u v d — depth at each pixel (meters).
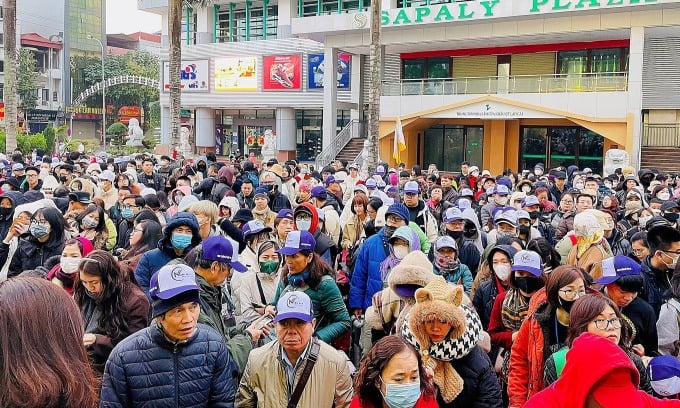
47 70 75.38
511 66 33.81
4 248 7.42
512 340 5.14
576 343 2.87
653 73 31.20
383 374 3.58
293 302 4.19
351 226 9.56
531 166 33.03
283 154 44.34
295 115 44.66
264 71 44.34
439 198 12.42
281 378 4.25
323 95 38.62
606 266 5.15
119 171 16.73
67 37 77.44
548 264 6.56
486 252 6.29
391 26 32.47
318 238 7.96
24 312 2.05
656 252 6.24
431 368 4.09
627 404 2.62
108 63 80.06
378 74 24.50
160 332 3.88
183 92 47.97
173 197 11.82
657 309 6.03
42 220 7.20
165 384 3.81
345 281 8.35
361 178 15.53
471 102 30.53
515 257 5.44
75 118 77.44
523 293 5.37
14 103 26.52
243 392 4.33
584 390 2.69
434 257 6.88
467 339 4.12
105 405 3.76
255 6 45.41
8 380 2.00
